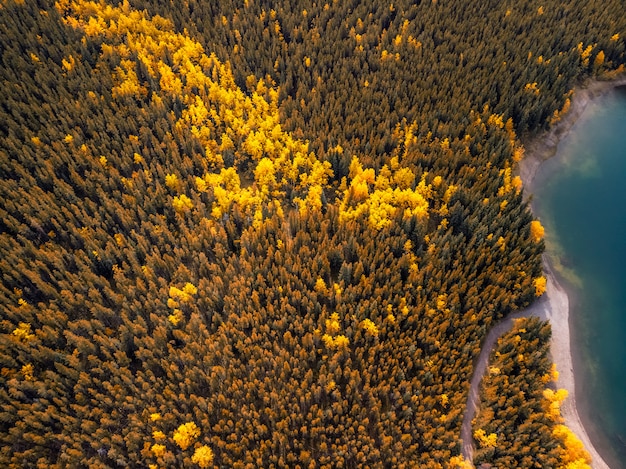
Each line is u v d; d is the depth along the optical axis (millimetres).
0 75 95938
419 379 65938
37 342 63406
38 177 83188
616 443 67125
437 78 107625
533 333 71625
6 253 70938
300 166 92938
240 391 62000
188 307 71562
